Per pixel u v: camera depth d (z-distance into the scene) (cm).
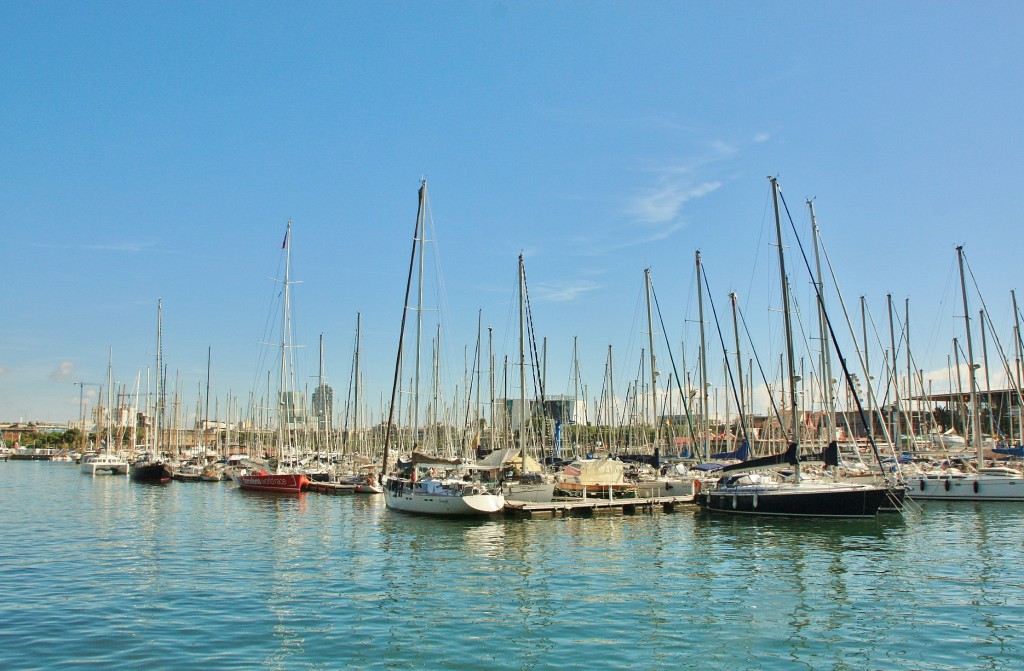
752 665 2055
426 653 2148
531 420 8156
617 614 2569
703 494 5428
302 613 2581
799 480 5200
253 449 12938
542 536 4384
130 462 11444
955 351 7962
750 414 7725
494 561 3572
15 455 19850
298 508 6072
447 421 8594
